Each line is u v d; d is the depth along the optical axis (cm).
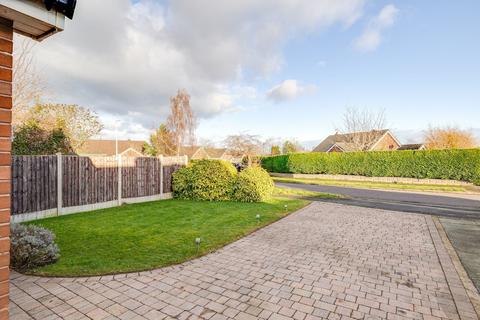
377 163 2339
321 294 340
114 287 348
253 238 578
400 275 404
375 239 588
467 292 354
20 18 187
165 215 782
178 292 339
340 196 1293
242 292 342
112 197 920
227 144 2445
